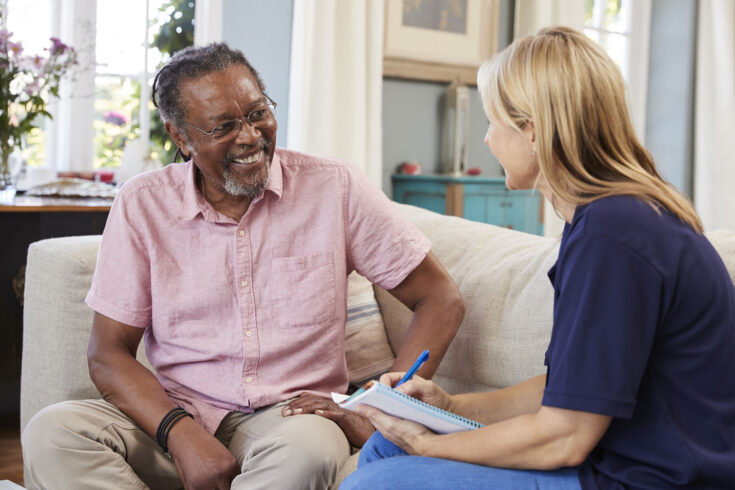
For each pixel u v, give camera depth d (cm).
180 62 155
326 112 343
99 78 338
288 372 161
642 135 523
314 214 165
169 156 354
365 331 187
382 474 111
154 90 163
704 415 101
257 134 152
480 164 443
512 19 443
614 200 103
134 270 161
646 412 103
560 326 104
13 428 273
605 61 108
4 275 273
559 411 102
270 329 161
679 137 511
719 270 104
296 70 341
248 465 140
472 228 195
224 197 162
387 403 113
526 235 187
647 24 518
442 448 112
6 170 279
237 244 160
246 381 160
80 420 148
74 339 181
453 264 185
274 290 161
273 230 162
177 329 163
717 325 102
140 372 158
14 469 236
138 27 342
